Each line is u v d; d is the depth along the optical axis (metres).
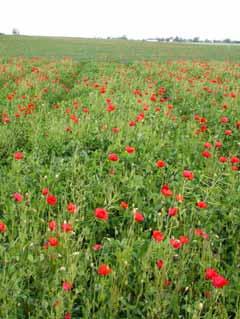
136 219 3.85
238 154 8.37
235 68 22.16
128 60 32.56
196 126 8.98
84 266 3.64
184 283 3.70
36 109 10.66
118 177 5.61
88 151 6.84
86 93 13.22
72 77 19.47
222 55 44.78
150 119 8.80
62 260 3.63
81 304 3.39
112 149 6.77
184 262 3.73
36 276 3.51
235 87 14.98
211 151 7.23
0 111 10.27
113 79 15.16
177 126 9.33
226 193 5.58
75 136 7.38
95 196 5.24
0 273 3.38
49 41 62.06
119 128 7.71
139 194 5.31
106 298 3.38
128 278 3.68
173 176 5.99
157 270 3.48
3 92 13.06
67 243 3.72
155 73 19.61
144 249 4.03
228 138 9.12
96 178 5.68
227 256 4.39
